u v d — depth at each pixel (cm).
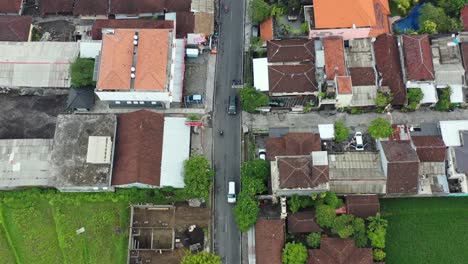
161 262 9238
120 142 9619
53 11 10988
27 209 9506
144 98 9844
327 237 9038
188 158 9644
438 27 10531
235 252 9319
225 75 10581
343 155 9581
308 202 9244
